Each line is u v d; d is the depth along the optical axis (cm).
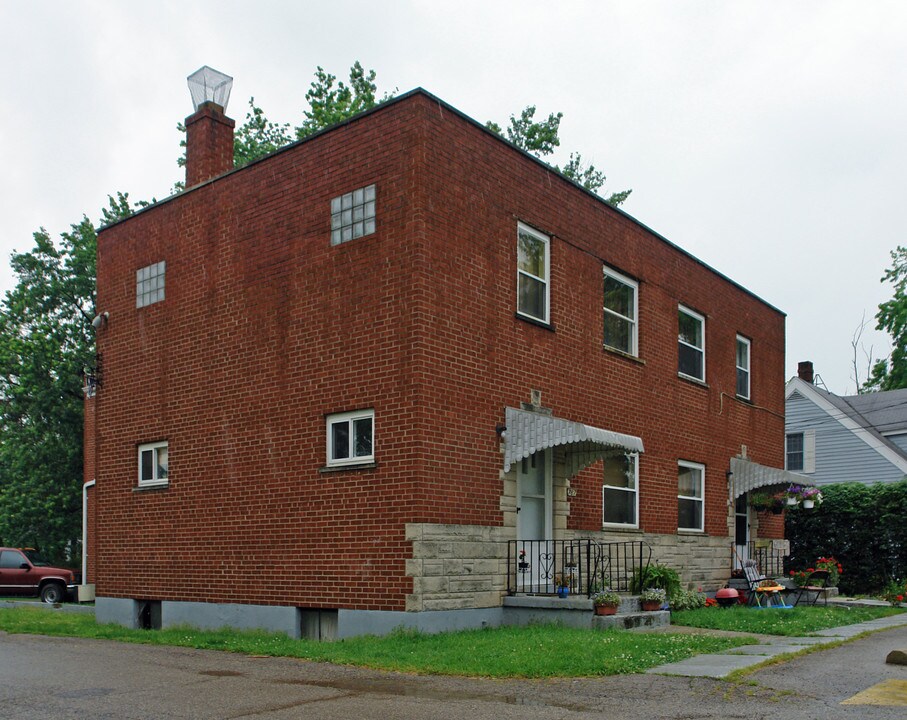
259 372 1427
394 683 912
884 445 3203
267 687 897
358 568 1248
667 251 1862
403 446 1220
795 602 1856
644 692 847
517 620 1305
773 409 2294
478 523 1284
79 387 3161
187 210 1590
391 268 1266
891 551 2333
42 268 3259
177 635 1363
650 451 1739
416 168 1257
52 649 1235
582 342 1566
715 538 1942
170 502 1545
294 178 1420
